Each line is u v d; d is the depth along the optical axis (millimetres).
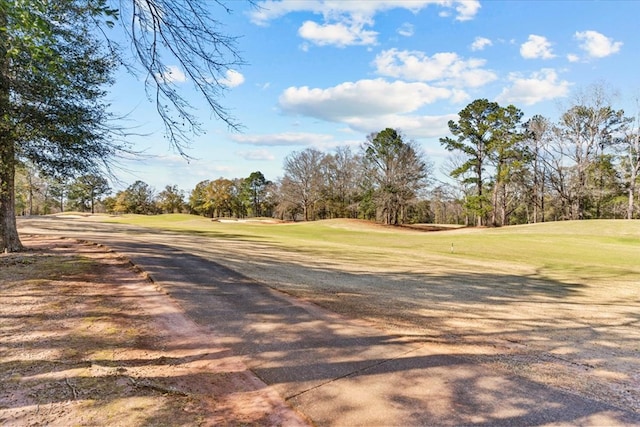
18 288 6023
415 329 4875
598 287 8961
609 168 37281
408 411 2834
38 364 3396
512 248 18203
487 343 4473
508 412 2842
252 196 69375
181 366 3562
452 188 47531
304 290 6941
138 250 11188
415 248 18078
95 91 8094
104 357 3639
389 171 42844
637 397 3156
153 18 3990
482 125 38375
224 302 5867
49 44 5312
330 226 36812
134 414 2670
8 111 6867
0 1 3312
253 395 3059
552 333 5031
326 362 3727
